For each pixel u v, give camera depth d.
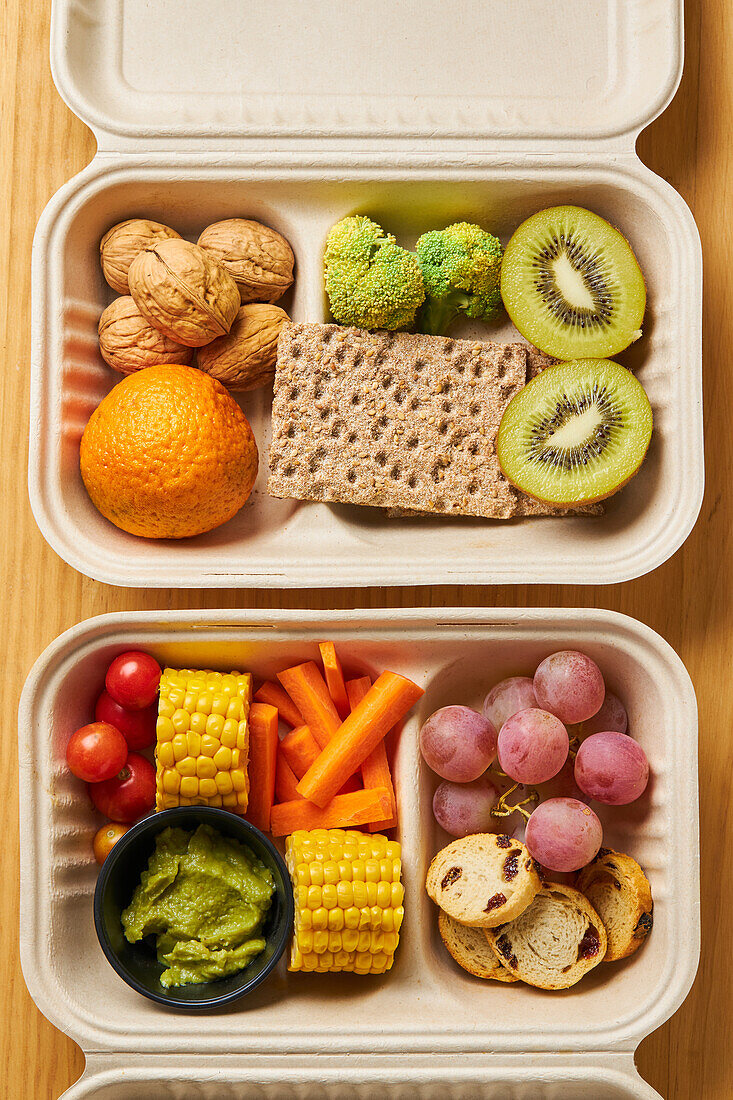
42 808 0.63
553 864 0.62
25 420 0.67
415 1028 0.62
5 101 0.67
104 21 0.66
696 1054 0.67
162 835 0.63
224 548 0.65
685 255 0.64
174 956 0.62
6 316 0.67
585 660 0.64
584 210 0.65
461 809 0.64
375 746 0.64
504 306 0.67
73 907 0.64
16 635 0.67
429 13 0.66
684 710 0.63
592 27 0.66
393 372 0.65
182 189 0.65
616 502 0.67
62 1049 0.66
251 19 0.66
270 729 0.64
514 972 0.63
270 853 0.62
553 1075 0.62
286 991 0.64
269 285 0.65
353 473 0.65
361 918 0.62
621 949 0.63
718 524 0.68
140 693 0.63
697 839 0.63
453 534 0.66
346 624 0.63
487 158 0.64
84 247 0.65
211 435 0.63
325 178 0.64
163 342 0.65
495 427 0.66
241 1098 0.64
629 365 0.67
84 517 0.64
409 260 0.65
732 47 0.68
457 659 0.65
